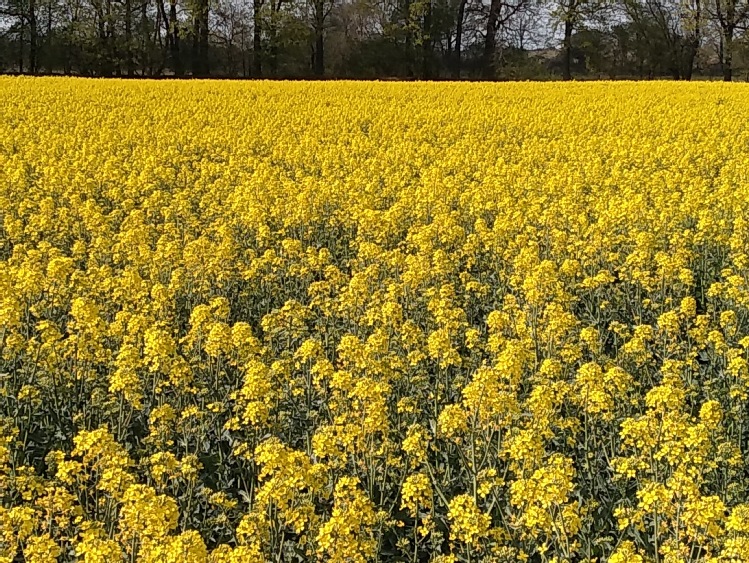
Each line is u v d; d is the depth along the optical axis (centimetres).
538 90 3575
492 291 1144
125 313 907
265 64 6469
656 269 1188
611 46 6656
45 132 2252
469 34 6850
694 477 600
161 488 612
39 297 1020
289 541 575
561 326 856
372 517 512
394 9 6744
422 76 6500
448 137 2420
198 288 1087
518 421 698
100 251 1232
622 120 2575
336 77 6425
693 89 3538
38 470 687
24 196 1628
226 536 600
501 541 549
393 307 887
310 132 2467
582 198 1572
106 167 1805
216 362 853
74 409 775
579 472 676
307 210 1401
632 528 592
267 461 542
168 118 2692
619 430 714
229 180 1769
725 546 490
